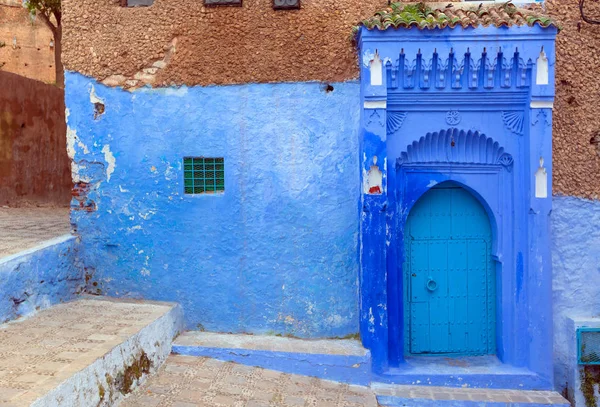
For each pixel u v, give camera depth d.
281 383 6.10
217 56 6.86
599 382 6.63
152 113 6.94
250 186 6.89
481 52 6.41
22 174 11.92
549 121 6.47
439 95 6.57
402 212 6.81
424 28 6.33
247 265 6.92
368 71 6.43
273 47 6.83
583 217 6.84
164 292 6.99
